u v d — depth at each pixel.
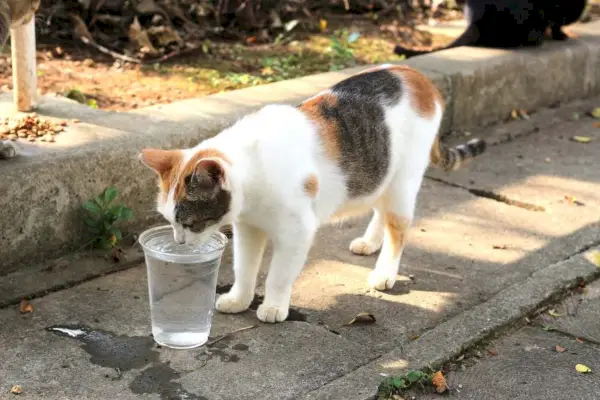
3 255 2.00
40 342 1.88
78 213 2.07
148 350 1.88
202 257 1.84
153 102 2.42
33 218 2.02
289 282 1.93
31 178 2.00
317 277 2.07
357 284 2.05
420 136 1.98
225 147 1.85
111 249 2.09
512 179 2.44
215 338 1.91
